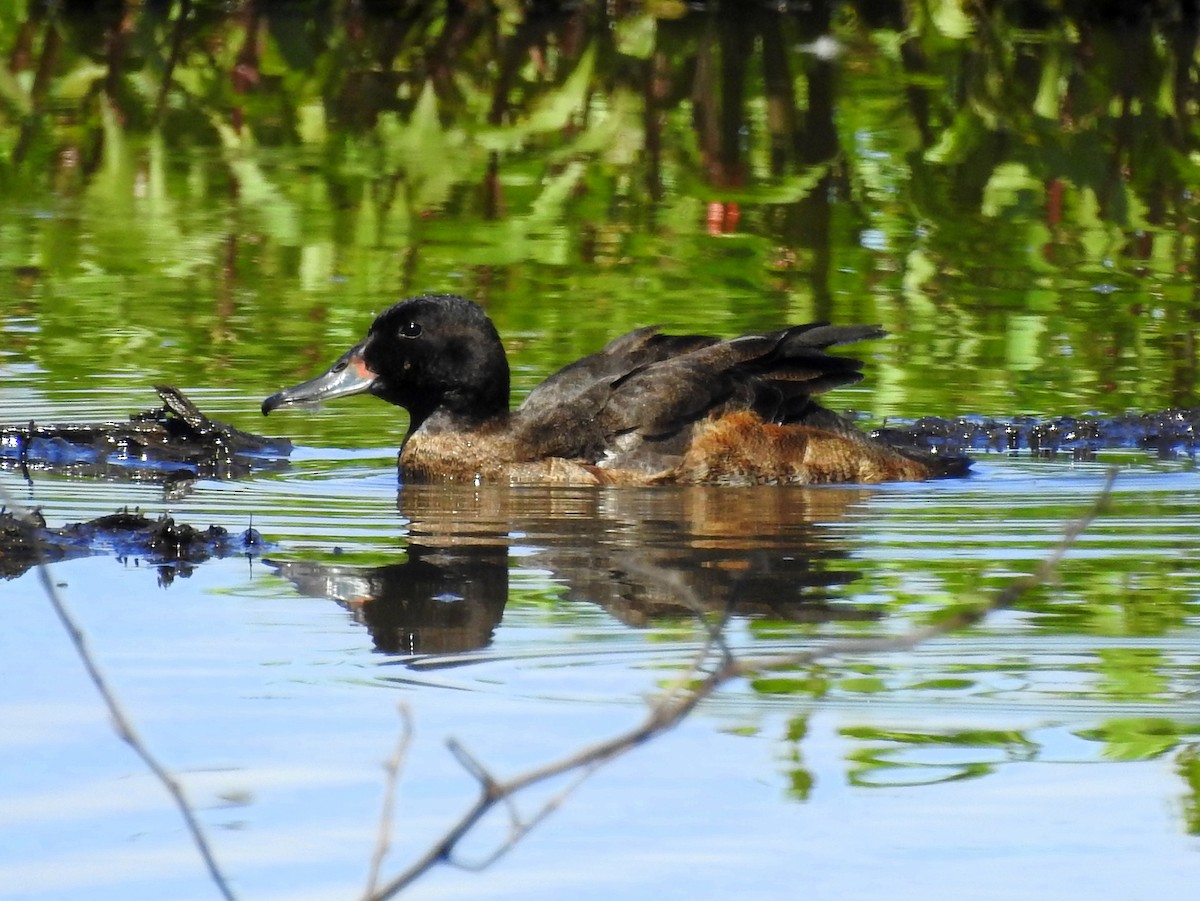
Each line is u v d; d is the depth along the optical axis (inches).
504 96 871.1
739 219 713.6
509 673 275.4
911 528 377.7
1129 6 1069.1
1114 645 289.4
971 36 991.6
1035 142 804.6
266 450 466.9
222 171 780.0
